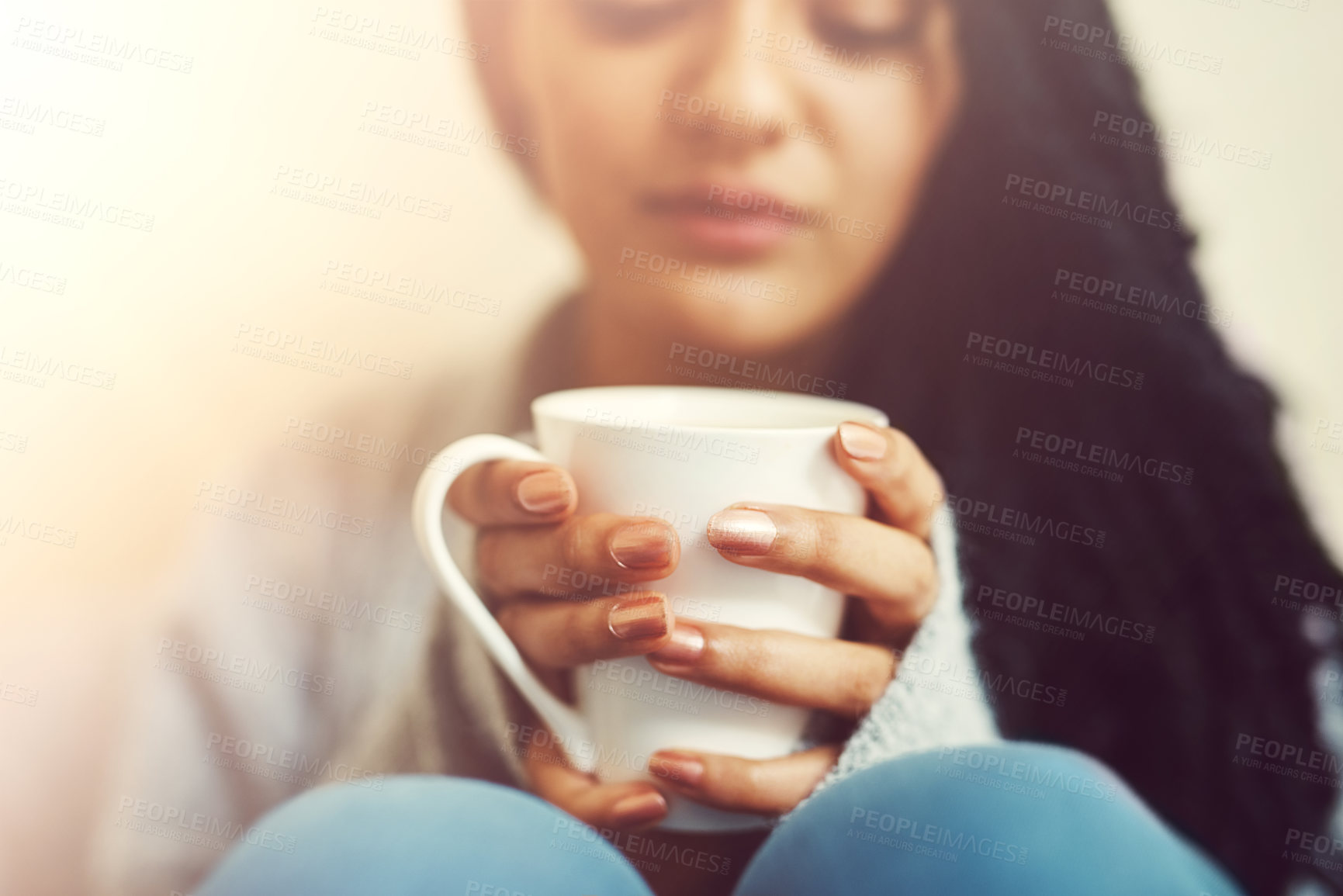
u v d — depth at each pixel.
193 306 0.70
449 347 0.71
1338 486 0.71
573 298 0.71
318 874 0.61
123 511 0.70
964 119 0.71
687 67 0.70
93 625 0.69
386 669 0.69
